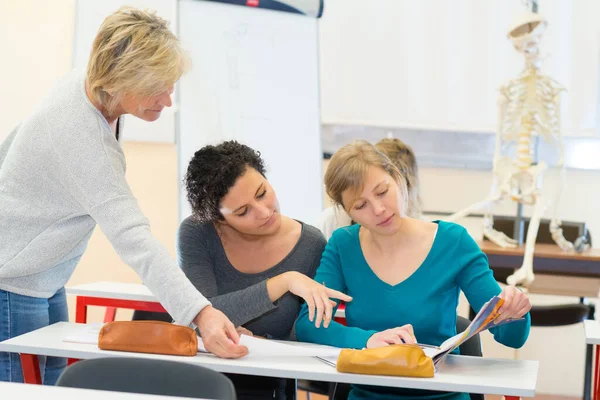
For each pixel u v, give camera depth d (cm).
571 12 407
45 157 170
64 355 162
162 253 164
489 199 369
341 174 174
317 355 162
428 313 178
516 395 141
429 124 414
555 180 411
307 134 358
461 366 161
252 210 184
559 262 341
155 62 161
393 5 412
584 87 407
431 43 413
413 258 182
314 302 174
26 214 175
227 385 128
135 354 161
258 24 355
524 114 365
